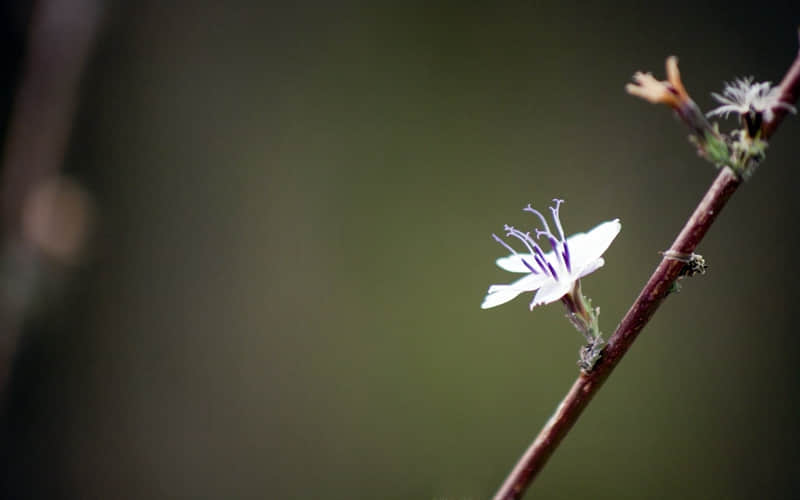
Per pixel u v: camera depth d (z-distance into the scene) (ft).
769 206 2.62
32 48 1.51
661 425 2.51
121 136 2.63
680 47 2.64
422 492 2.52
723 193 0.97
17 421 2.49
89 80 2.57
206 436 2.59
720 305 2.58
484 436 2.53
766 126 0.96
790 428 2.49
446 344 2.60
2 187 1.47
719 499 2.46
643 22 2.65
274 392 2.62
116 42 2.61
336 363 2.63
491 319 2.59
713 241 2.62
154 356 2.62
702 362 2.55
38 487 2.50
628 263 2.58
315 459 2.57
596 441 2.51
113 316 2.60
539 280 1.00
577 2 2.67
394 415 2.58
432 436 2.55
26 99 1.50
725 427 2.51
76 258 1.56
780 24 2.60
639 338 2.57
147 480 2.56
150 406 2.60
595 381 0.98
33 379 2.51
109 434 2.57
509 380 2.55
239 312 2.66
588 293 2.57
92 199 2.48
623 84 2.66
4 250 1.47
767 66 2.59
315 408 2.60
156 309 2.64
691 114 0.96
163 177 2.66
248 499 2.56
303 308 2.66
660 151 2.63
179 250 2.66
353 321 2.64
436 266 2.64
